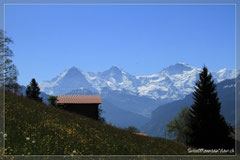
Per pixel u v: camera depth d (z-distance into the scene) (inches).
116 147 886.4
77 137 871.1
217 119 2118.6
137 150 927.7
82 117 1430.9
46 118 1018.1
